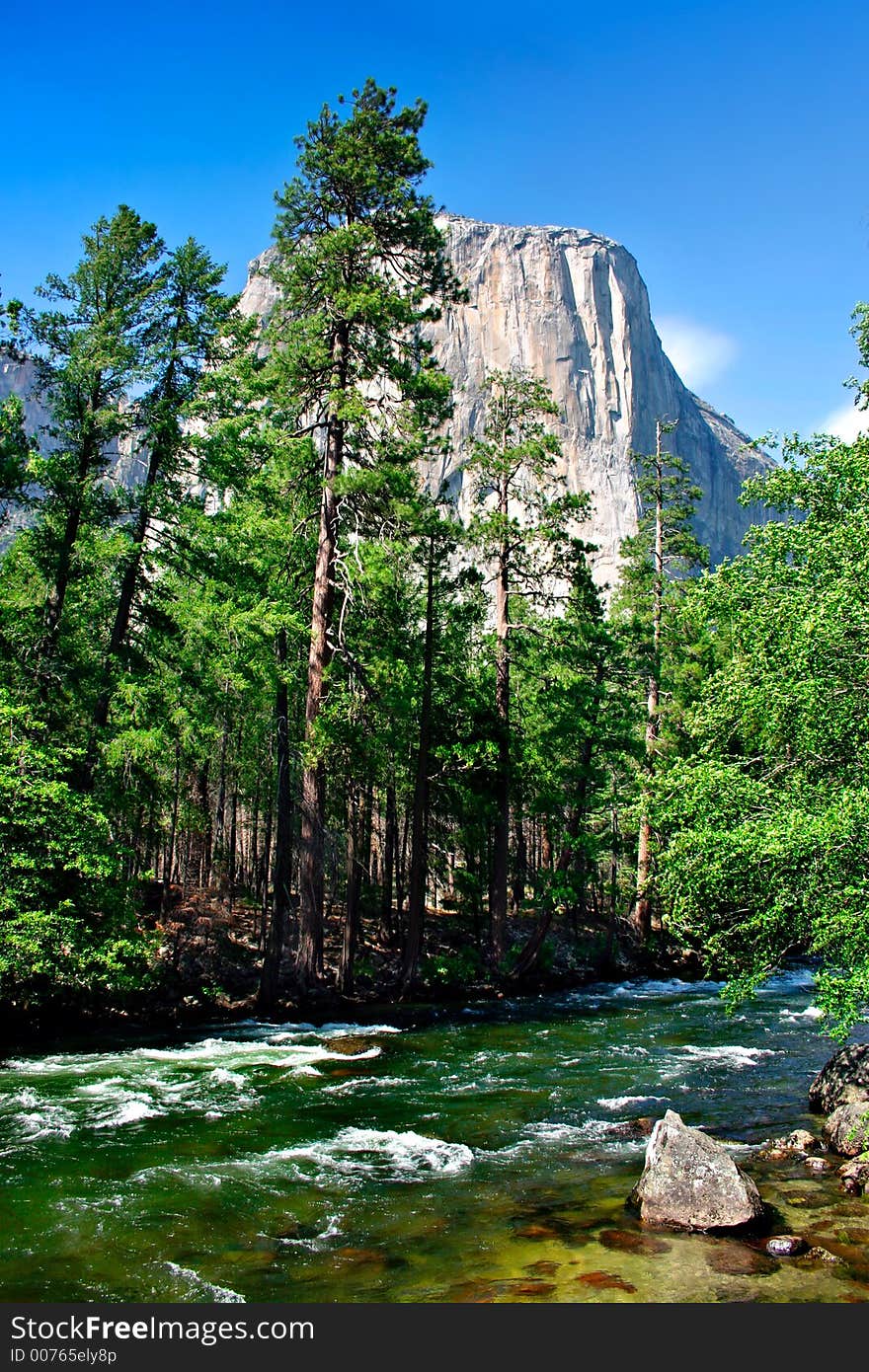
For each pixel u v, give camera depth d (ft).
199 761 82.89
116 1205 28.66
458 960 86.69
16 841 54.95
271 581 77.20
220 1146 35.40
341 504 78.59
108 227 67.67
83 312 66.64
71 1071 49.14
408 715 85.40
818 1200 29.25
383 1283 23.30
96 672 66.23
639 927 114.21
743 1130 38.50
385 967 87.76
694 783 37.24
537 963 93.81
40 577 64.95
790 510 41.42
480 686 96.32
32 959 53.52
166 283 69.15
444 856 94.94
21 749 54.85
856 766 34.42
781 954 36.01
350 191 79.51
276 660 73.87
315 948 72.74
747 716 38.11
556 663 100.27
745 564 40.75
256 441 76.23
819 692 33.86
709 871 35.12
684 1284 22.98
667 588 121.08
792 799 34.73
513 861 140.46
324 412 79.46
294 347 76.43
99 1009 63.77
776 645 37.22
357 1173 32.35
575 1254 25.05
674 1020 70.64
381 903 105.81
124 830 74.28
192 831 94.99
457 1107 42.24
